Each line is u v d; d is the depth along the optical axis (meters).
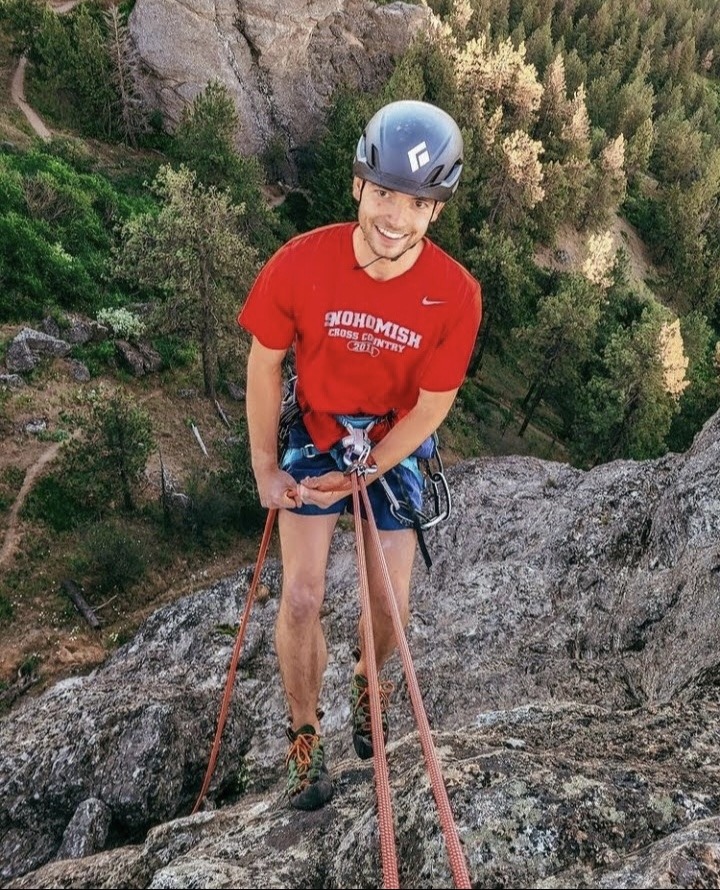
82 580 26.08
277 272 3.07
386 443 3.40
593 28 133.62
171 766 7.77
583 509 15.16
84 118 53.19
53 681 23.41
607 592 12.82
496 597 13.77
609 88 112.06
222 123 48.38
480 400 52.22
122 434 27.31
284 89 61.06
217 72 56.78
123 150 53.84
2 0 53.38
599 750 4.70
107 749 7.80
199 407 34.75
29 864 7.05
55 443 28.91
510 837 3.35
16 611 24.72
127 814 7.41
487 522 17.78
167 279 33.19
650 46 139.25
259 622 15.86
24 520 26.53
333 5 60.00
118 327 34.72
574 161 77.81
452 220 54.38
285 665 3.64
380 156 2.72
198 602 16.66
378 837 3.54
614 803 3.63
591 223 82.06
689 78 137.75
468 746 4.54
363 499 3.30
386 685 4.21
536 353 49.66
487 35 95.88
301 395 3.64
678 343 43.69
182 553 28.69
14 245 34.72
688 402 58.09
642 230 94.50
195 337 34.31
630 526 14.06
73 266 36.19
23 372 30.89
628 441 45.94
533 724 5.27
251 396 3.44
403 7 69.88
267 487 3.48
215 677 12.80
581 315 47.56
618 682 9.80
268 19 57.19
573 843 3.36
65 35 51.97
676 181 105.00
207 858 3.85
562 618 12.62
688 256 88.19
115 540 26.11
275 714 11.96
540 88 76.56
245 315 3.20
